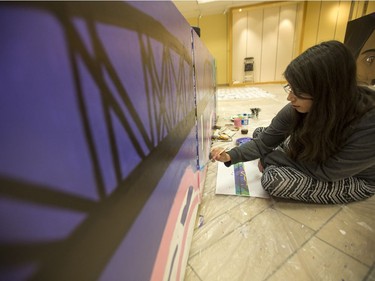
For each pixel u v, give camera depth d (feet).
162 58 1.46
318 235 2.73
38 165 0.53
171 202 1.74
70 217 0.64
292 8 20.17
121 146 0.92
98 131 0.76
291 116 3.24
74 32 0.62
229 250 2.59
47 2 0.53
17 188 0.48
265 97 14.29
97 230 0.77
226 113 10.28
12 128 0.46
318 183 3.13
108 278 0.85
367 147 2.52
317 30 20.24
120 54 0.89
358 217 2.98
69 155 0.62
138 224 1.12
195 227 2.98
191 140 2.65
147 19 1.19
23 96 0.48
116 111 0.87
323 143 2.71
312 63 2.26
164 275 1.60
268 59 22.33
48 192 0.56
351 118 2.53
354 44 8.84
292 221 2.99
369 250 2.48
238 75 23.53
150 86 1.25
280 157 3.49
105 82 0.79
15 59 0.46
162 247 1.53
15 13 0.45
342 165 2.76
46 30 0.53
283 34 21.13
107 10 0.79
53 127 0.56
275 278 2.23
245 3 19.25
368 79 8.05
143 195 1.18
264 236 2.77
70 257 0.65
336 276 2.22
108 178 0.83
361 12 17.20
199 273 2.33
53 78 0.56
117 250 0.92
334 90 2.30
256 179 4.07
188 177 2.47
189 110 2.52
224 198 3.60
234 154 3.54
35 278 0.53
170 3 1.65
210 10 20.25
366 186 3.21
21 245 0.50
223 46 22.88
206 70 4.83
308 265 2.35
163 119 1.50
